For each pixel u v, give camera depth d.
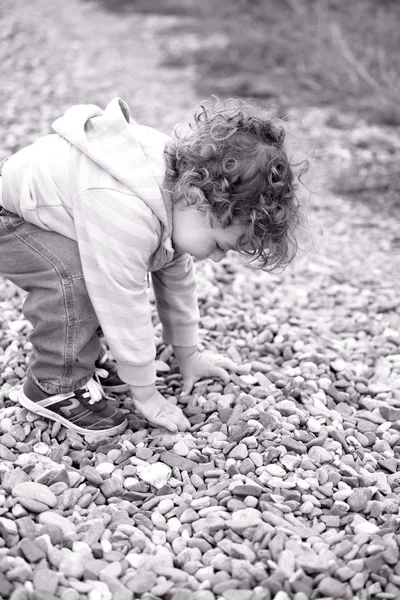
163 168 2.05
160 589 1.69
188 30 8.83
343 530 1.96
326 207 4.42
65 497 1.95
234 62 7.14
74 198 2.04
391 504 2.04
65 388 2.21
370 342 2.98
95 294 2.05
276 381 2.59
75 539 1.81
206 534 1.88
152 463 2.13
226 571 1.77
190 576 1.75
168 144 2.10
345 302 3.34
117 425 2.26
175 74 7.10
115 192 1.99
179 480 2.09
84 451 2.16
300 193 2.12
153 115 5.75
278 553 1.81
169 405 2.29
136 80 6.83
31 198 2.09
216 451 2.20
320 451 2.21
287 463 2.15
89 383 2.26
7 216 2.16
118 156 2.03
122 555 1.79
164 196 2.02
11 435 2.19
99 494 2.01
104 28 9.12
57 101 5.98
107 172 2.02
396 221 4.32
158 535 1.88
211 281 3.37
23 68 7.00
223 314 3.06
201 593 1.69
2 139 4.86
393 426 2.43
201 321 2.95
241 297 3.28
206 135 2.00
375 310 3.26
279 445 2.22
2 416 2.28
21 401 2.28
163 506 1.98
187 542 1.87
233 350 2.74
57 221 2.10
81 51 7.91
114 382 2.50
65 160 2.07
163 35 8.68
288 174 2.03
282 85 6.48
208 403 2.41
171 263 2.32
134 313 2.07
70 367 2.18
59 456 2.12
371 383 2.70
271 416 2.32
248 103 2.18
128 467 2.09
